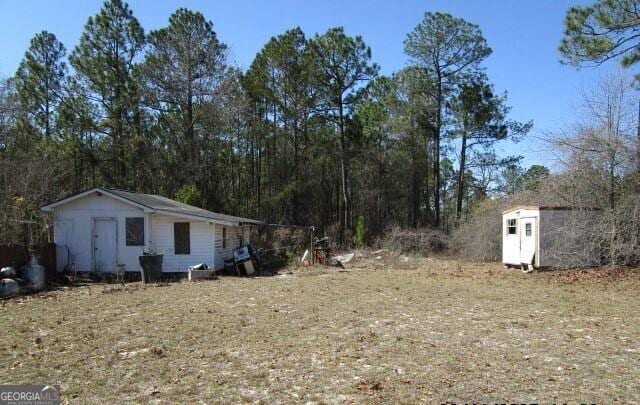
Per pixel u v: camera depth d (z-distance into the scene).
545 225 18.56
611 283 14.98
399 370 6.50
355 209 41.22
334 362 6.86
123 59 29.72
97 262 19.31
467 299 12.40
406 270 20.53
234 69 31.25
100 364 6.88
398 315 10.29
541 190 21.23
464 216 30.88
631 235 17.83
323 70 33.69
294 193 35.47
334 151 37.31
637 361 6.87
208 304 11.84
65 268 18.94
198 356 7.22
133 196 20.27
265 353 7.36
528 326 9.16
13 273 14.74
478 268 21.06
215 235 20.09
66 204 19.48
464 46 32.34
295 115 33.81
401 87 33.28
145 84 29.16
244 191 38.03
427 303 11.80
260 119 35.72
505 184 39.22
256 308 11.18
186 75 29.61
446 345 7.77
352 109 35.41
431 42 32.47
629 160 18.34
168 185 30.55
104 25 28.81
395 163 40.16
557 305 11.43
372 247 29.73
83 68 28.41
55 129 29.83
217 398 5.55
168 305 11.76
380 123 34.41
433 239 28.77
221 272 20.42
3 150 25.77
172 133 30.59
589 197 18.95
